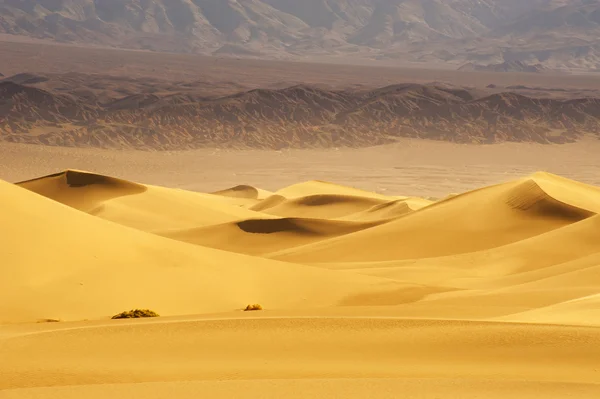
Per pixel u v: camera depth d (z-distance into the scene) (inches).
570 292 4532.5
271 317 2817.4
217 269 4611.2
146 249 4603.8
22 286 3809.1
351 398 1768.0
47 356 2304.4
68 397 1797.5
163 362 2241.6
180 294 4146.2
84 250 4308.6
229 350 2363.4
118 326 2635.3
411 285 4958.2
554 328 2449.6
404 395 1785.2
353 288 4763.8
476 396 1770.4
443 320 2632.9
